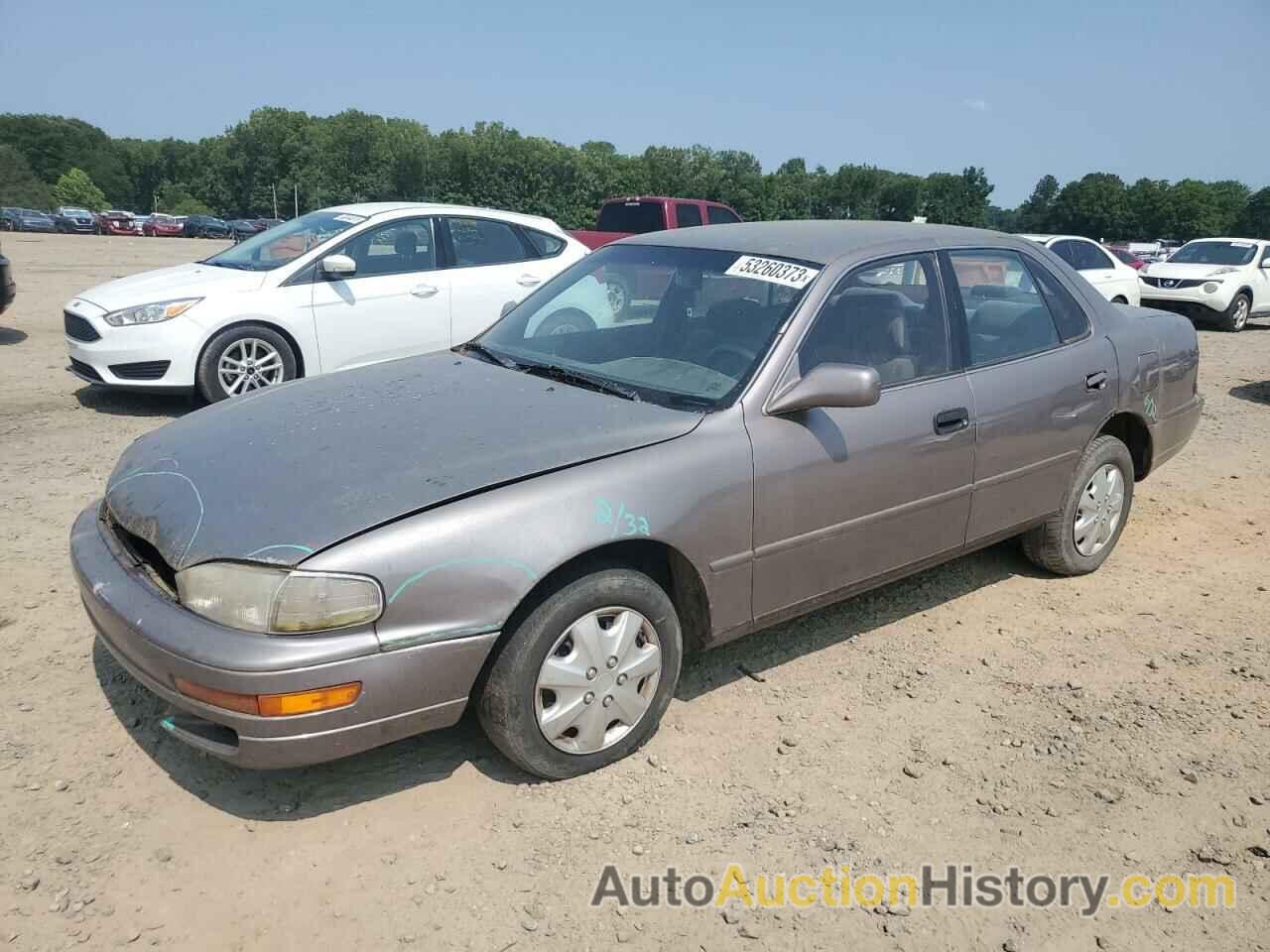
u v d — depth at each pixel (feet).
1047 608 14.94
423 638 8.85
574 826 9.61
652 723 10.73
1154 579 16.19
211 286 24.75
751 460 10.81
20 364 31.42
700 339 12.12
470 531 9.05
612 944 8.23
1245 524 18.98
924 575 16.10
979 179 460.96
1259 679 12.87
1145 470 16.84
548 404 11.23
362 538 8.75
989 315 13.93
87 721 10.98
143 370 24.26
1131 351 15.66
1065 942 8.48
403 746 10.81
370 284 26.40
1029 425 13.84
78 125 541.75
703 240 13.88
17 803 9.59
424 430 10.53
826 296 12.00
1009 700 12.23
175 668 8.69
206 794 9.89
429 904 8.56
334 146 421.59
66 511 17.37
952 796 10.29
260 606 8.54
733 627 11.26
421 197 412.77
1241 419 28.07
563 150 397.80
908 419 12.26
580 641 9.85
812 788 10.32
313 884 8.76
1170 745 11.33
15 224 215.51
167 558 9.20
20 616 13.29
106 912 8.34
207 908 8.43
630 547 10.27
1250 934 8.61
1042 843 9.65
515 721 9.59
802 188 443.73
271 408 11.72
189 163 510.99
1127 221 460.55
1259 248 54.90
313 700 8.51
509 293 28.63
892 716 11.77
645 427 10.59
